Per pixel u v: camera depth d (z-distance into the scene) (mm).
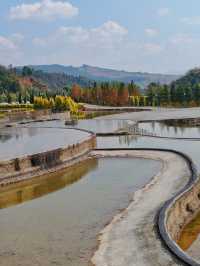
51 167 34125
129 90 162750
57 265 15609
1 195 27109
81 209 23219
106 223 20391
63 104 109812
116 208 23062
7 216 22469
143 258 15594
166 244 16438
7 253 17047
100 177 31797
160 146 46094
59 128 65188
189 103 148250
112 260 15680
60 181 30812
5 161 29984
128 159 38750
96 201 24828
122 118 93688
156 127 75500
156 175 31359
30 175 31719
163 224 18641
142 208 22516
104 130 65500
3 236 19203
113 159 39094
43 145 42062
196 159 36219
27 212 23094
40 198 26109
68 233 19172
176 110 119188
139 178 30828
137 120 87938
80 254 16516
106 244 17359
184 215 22078
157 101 150500
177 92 149500
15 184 29984
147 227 19016
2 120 82438
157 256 15641
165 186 27312
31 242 18219
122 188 27891
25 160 31719
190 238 19453
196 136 58500
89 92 153000
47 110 102938
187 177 29188
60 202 24969
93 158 40031
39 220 21484
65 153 36469
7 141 46938
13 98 153625
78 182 30344
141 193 26141
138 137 55844
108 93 151250
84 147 41000
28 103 120562
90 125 76625
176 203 21672
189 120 85250
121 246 16953
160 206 22547
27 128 67688
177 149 42938
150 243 16969
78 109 118625
